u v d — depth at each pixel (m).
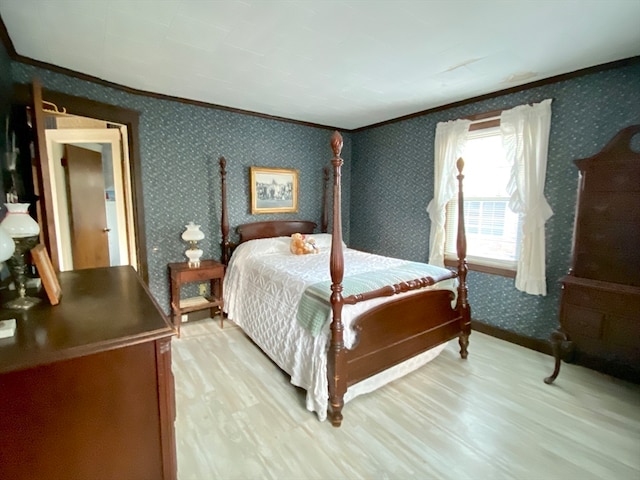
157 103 3.16
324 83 2.85
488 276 3.23
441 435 1.86
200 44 2.13
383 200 4.32
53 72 2.52
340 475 1.59
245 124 3.77
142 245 3.19
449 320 2.65
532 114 2.77
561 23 1.87
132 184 3.12
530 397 2.22
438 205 3.52
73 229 3.73
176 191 3.37
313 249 3.52
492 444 1.79
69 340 0.96
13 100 2.24
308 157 4.36
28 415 0.89
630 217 2.07
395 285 2.23
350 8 1.73
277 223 4.08
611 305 2.11
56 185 3.48
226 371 2.55
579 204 2.28
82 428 0.97
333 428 1.92
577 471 1.61
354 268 2.84
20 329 1.04
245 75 2.67
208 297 3.63
